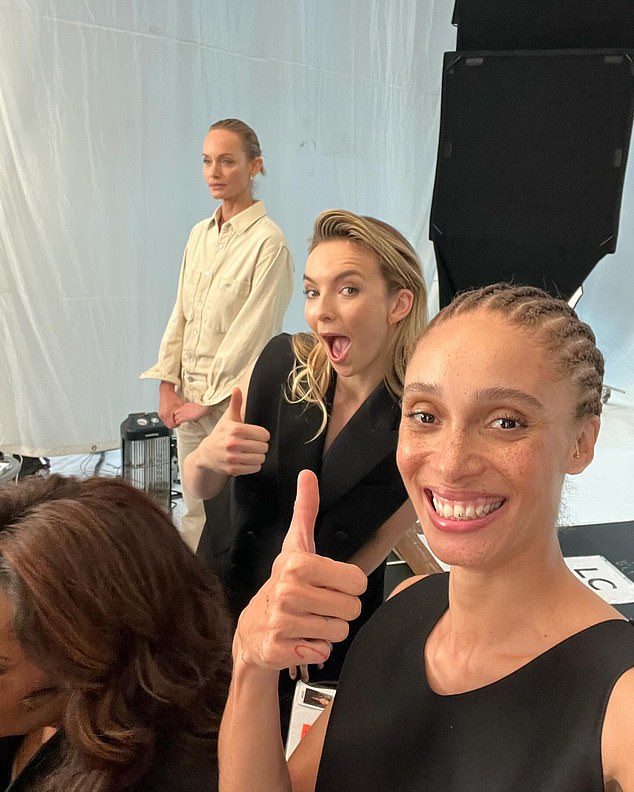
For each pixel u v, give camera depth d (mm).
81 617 613
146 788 639
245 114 2773
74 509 646
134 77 2635
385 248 1036
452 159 968
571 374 466
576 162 915
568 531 1331
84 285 2781
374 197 2984
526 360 453
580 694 458
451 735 504
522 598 492
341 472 1084
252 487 1155
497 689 494
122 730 631
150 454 2197
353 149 2902
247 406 1182
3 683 626
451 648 541
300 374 1128
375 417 1076
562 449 469
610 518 1606
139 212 2779
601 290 3129
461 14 921
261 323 2109
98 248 2766
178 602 677
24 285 2711
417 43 2824
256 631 523
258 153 2182
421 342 503
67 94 2586
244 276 2129
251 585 1179
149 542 667
